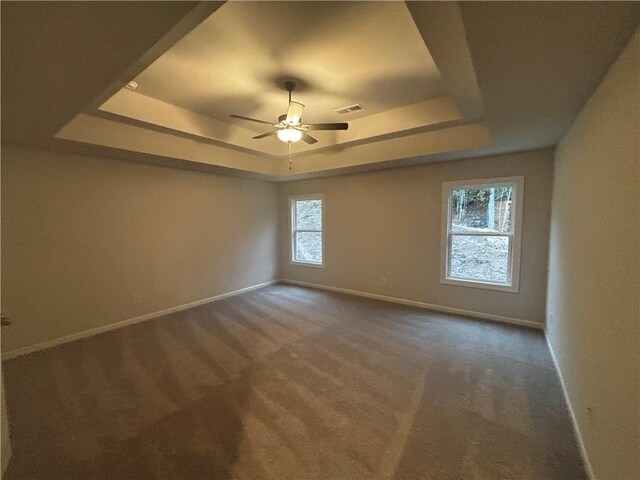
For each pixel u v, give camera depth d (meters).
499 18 1.16
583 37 1.27
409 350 3.06
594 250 1.69
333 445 1.79
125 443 1.82
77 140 2.89
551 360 2.82
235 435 1.88
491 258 3.97
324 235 5.57
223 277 5.15
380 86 2.88
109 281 3.74
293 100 3.19
